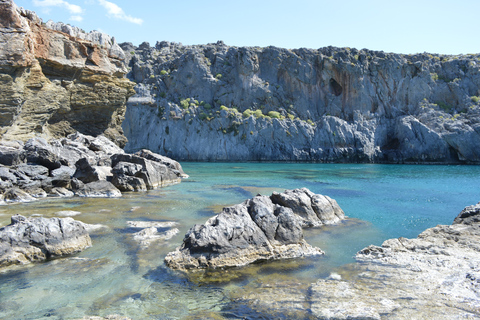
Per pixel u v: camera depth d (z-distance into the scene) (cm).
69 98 3869
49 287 885
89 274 972
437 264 1016
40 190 2261
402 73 7519
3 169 2194
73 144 3216
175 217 1698
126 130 7738
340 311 743
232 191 2645
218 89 8100
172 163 3647
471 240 1215
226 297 834
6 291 859
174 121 7656
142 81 8506
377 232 1503
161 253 1146
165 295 846
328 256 1157
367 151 6944
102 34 4259
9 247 1045
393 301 786
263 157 7162
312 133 7256
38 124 3469
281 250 1147
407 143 6638
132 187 2617
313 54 7888
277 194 1672
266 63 8069
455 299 791
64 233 1152
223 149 7381
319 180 3569
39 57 3409
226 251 1072
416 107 7375
